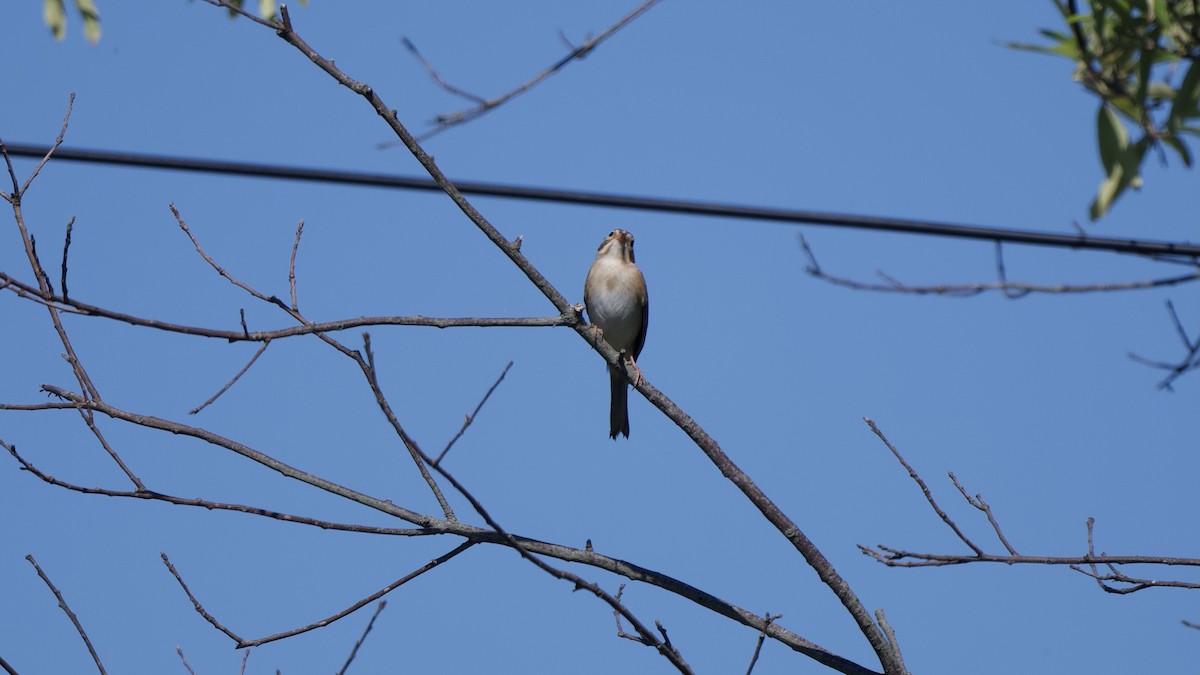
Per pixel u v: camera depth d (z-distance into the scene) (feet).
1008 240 36.55
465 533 33.88
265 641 31.73
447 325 33.53
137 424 32.19
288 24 33.96
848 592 34.42
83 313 29.07
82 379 32.17
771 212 38.75
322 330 32.07
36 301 28.66
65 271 28.50
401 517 33.83
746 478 35.65
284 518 32.60
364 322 32.63
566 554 34.83
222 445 32.86
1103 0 32.73
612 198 38.91
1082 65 33.42
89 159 37.45
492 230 35.83
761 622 34.47
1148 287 33.47
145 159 37.47
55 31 37.86
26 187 31.32
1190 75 32.53
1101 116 34.09
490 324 34.86
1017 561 32.96
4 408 31.45
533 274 36.11
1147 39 32.71
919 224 37.42
